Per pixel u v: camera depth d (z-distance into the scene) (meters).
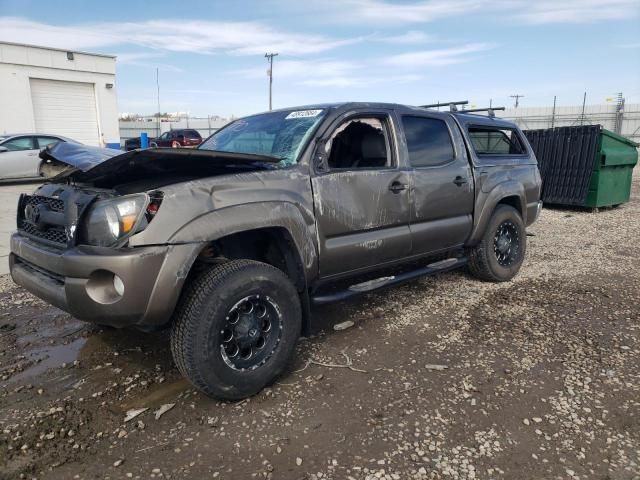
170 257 2.78
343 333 4.14
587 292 5.14
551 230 8.68
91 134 24.73
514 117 41.38
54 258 2.95
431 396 3.13
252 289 3.04
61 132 23.67
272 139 3.85
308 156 3.54
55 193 3.26
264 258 3.64
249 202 3.12
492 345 3.87
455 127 4.83
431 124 4.58
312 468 2.47
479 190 4.95
